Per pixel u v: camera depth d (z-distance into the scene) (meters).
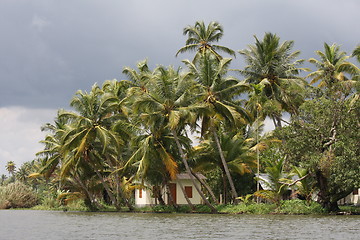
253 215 40.53
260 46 55.78
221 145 49.78
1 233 24.66
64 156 51.62
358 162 36.56
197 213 46.25
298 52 56.06
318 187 43.16
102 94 55.44
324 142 40.44
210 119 46.50
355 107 38.66
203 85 46.69
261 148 52.22
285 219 33.88
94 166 55.88
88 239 20.84
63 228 27.97
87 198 63.22
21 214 53.34
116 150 55.81
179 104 43.97
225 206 47.34
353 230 23.98
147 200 61.53
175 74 47.81
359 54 45.91
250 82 57.41
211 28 60.31
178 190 59.41
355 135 37.81
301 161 40.91
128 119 53.81
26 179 144.50
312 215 39.66
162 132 47.59
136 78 55.16
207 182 60.03
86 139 51.22
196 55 60.09
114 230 25.69
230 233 22.86
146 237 21.41
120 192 57.84
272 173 43.50
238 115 44.44
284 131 41.19
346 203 55.81
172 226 28.02
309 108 40.25
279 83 56.19
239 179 54.31
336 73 54.09
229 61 46.44
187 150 49.91
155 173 52.31
